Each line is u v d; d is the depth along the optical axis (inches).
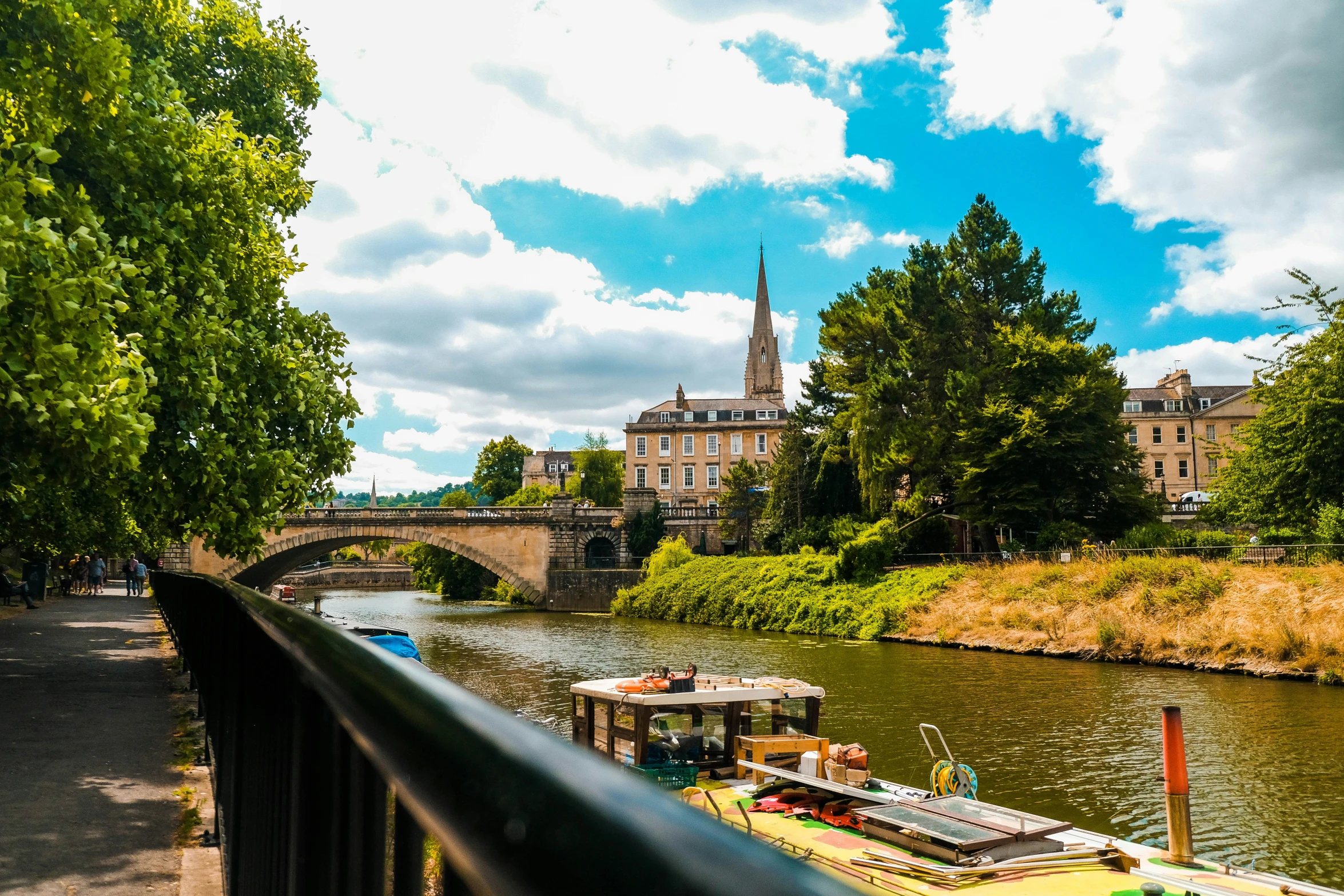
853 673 1165.7
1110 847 368.2
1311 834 523.5
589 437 4495.6
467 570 3462.1
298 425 679.1
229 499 582.2
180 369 536.1
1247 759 682.2
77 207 418.3
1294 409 1427.2
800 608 1895.9
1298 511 1419.8
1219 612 1190.9
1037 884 331.6
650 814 20.7
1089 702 917.2
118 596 1685.5
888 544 1956.2
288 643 86.5
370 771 64.9
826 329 2281.0
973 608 1561.3
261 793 125.9
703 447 4052.7
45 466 385.7
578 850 20.9
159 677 534.3
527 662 1352.1
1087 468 1941.4
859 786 449.4
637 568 2856.8
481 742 30.5
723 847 18.3
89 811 242.4
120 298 491.8
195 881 186.1
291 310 700.0
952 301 2188.7
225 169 583.2
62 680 515.2
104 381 369.1
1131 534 1673.2
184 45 757.9
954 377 2038.6
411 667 46.9
